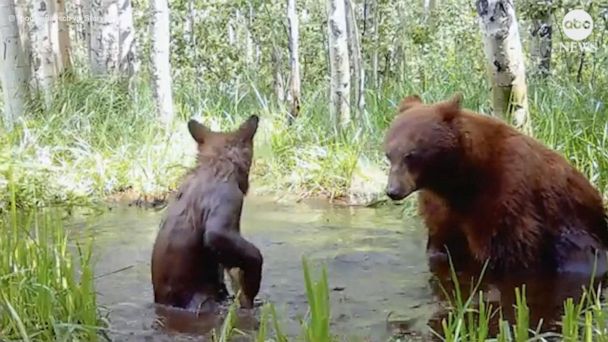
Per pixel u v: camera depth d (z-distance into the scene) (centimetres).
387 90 857
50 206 645
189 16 1230
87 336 388
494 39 593
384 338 403
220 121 830
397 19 1125
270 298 445
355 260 508
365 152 723
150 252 525
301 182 696
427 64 969
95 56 1048
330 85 836
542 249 491
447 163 476
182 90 992
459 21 1155
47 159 744
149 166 719
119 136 795
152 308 432
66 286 407
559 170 496
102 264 501
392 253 523
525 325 367
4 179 681
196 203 430
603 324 372
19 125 810
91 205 663
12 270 417
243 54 1220
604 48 833
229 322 396
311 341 351
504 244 489
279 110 884
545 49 912
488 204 487
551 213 491
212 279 437
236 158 435
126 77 978
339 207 643
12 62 864
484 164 484
